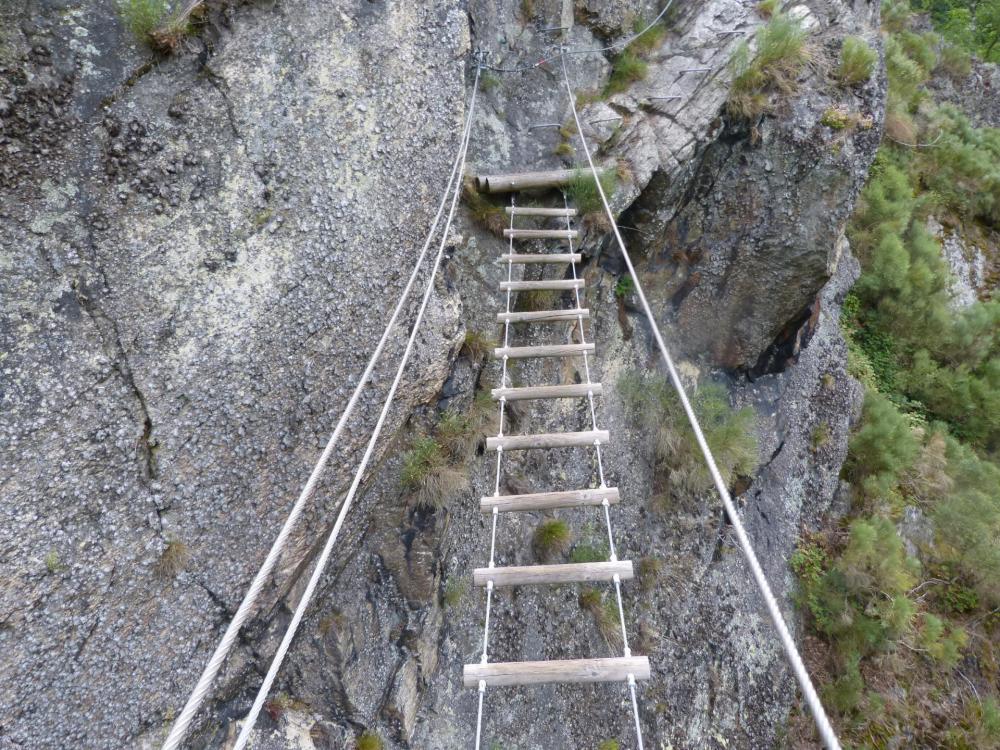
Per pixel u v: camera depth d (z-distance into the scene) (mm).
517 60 6371
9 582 2262
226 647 1964
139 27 3033
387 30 4074
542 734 4586
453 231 4633
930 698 7371
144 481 2686
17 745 2215
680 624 5926
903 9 15633
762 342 7293
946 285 10984
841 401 8711
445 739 4051
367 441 3586
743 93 6117
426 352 4020
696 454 6406
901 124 12062
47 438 2439
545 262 5469
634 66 6668
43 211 2637
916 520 8773
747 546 2242
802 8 6824
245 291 3127
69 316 2607
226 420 2971
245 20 3479
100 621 2492
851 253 10352
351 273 3568
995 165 13070
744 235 6652
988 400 9992
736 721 5980
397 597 3998
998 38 20469
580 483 5684
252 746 3150
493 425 4762
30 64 2699
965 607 8391
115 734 2504
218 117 3258
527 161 5945
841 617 7312
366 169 3760
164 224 2967
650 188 6090
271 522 3104
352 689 3588
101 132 2861
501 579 3197
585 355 4574
